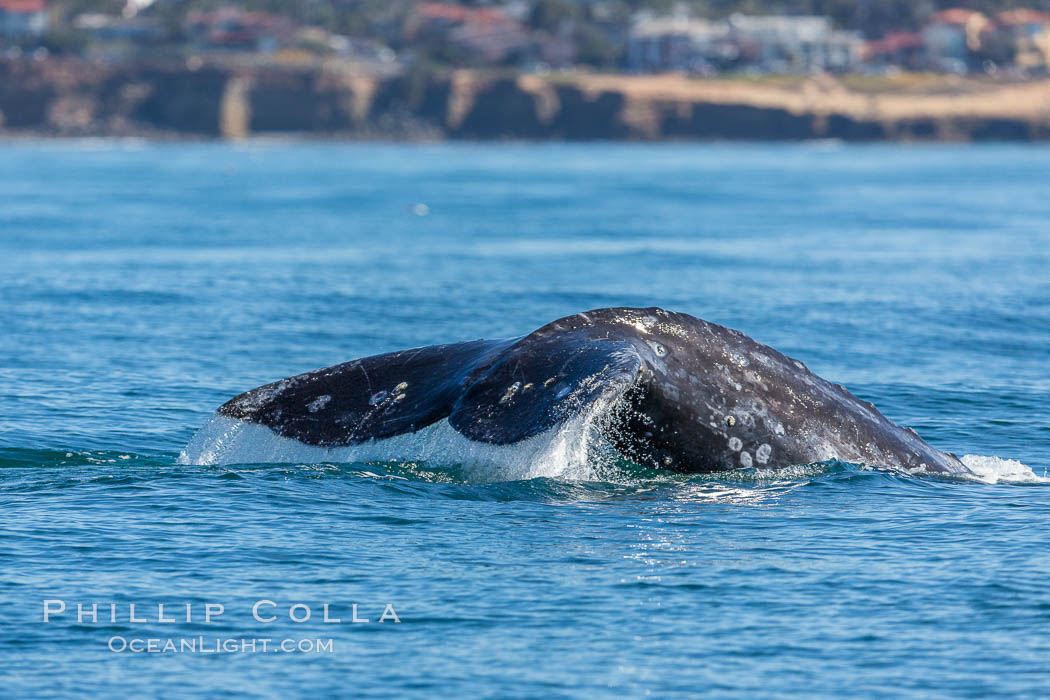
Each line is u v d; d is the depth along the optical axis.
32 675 31.14
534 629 33.72
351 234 181.00
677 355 44.69
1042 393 71.12
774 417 45.97
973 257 149.12
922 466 47.84
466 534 40.31
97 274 129.00
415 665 31.70
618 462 44.81
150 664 31.75
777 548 39.38
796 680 30.94
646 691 30.41
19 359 79.94
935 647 32.56
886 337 92.25
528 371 41.75
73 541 40.03
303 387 45.84
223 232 181.50
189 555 38.84
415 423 43.44
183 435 58.69
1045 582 36.59
